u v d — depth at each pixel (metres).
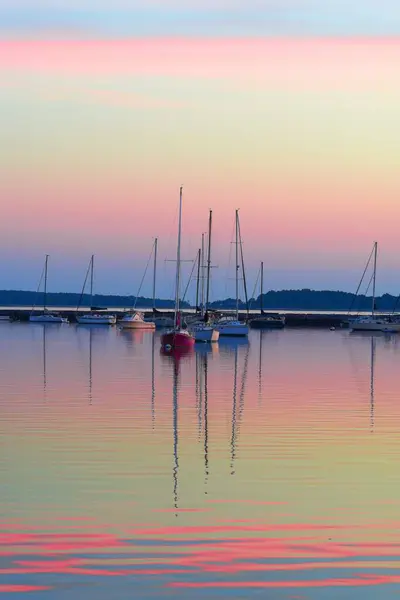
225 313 118.19
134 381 46.78
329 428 30.64
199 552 17.31
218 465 24.52
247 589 15.62
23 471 23.52
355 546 17.73
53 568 16.45
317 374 52.62
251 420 32.47
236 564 16.72
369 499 21.08
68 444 27.19
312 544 17.84
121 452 26.06
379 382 47.62
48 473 23.31
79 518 19.33
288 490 21.86
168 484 22.33
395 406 36.72
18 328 130.50
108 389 42.44
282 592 15.50
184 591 15.52
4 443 27.28
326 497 21.23
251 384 45.91
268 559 16.98
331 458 25.48
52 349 75.81
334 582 15.93
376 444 27.66
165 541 17.91
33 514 19.59
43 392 40.69
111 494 21.31
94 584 15.77
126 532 18.42
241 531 18.59
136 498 20.98
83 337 101.00
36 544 17.66
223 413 34.31
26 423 31.19
